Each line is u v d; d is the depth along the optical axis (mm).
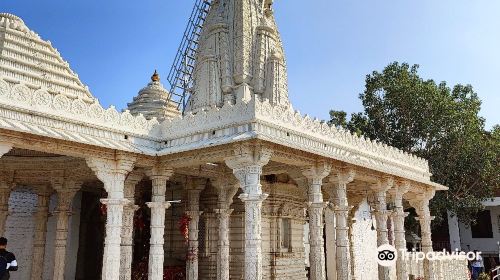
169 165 13516
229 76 19109
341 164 14820
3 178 15867
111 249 12062
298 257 20625
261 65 19359
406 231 33750
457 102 31812
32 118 10914
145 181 19172
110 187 12289
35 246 17141
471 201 29766
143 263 18172
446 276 21016
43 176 16203
